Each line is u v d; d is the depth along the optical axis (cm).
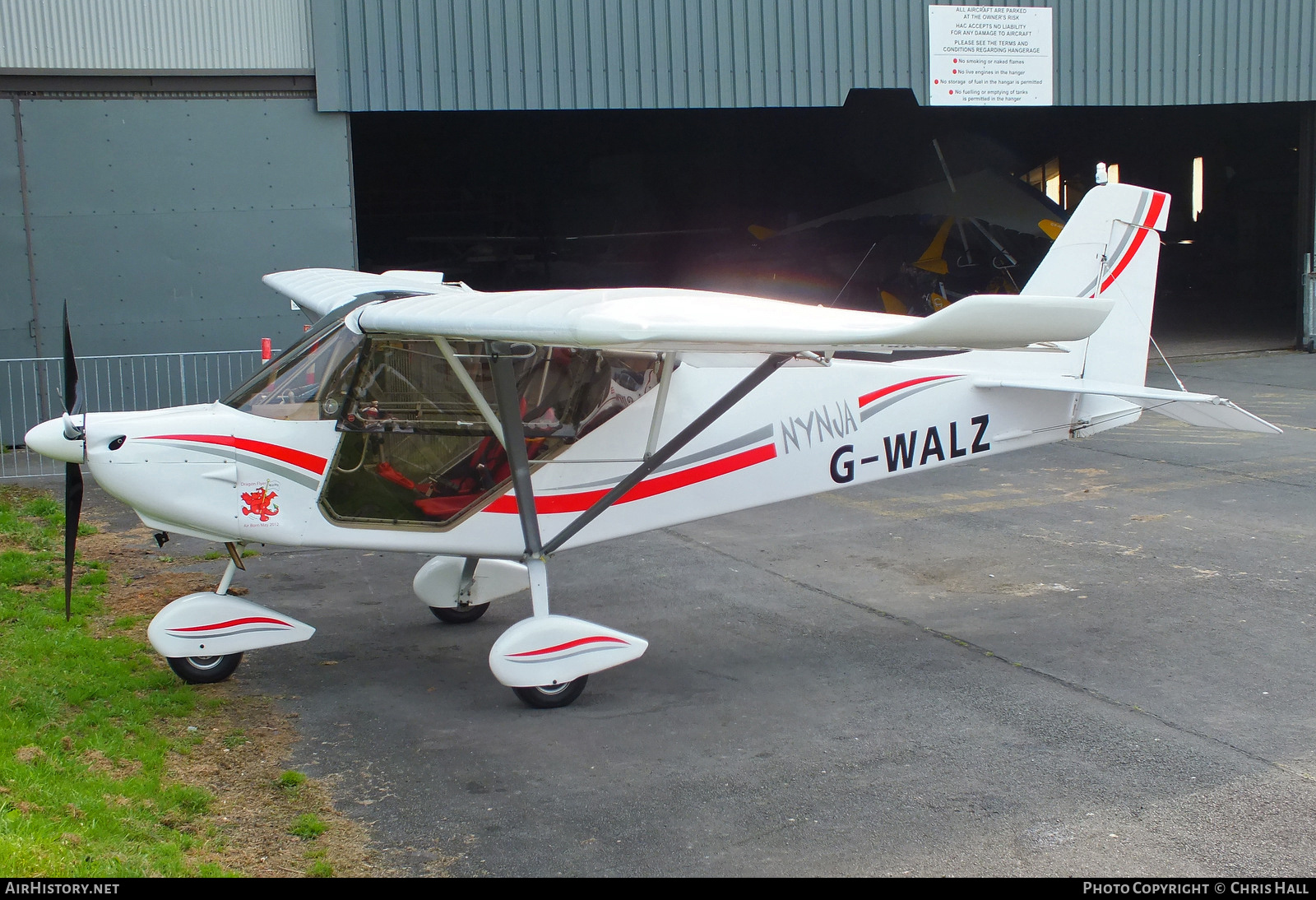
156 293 1052
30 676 457
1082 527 739
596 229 2170
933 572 653
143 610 584
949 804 370
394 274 686
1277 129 2161
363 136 2073
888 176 1973
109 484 440
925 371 553
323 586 645
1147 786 380
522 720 451
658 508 504
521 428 455
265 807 370
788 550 709
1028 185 1777
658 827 357
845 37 1194
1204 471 884
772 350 381
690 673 502
